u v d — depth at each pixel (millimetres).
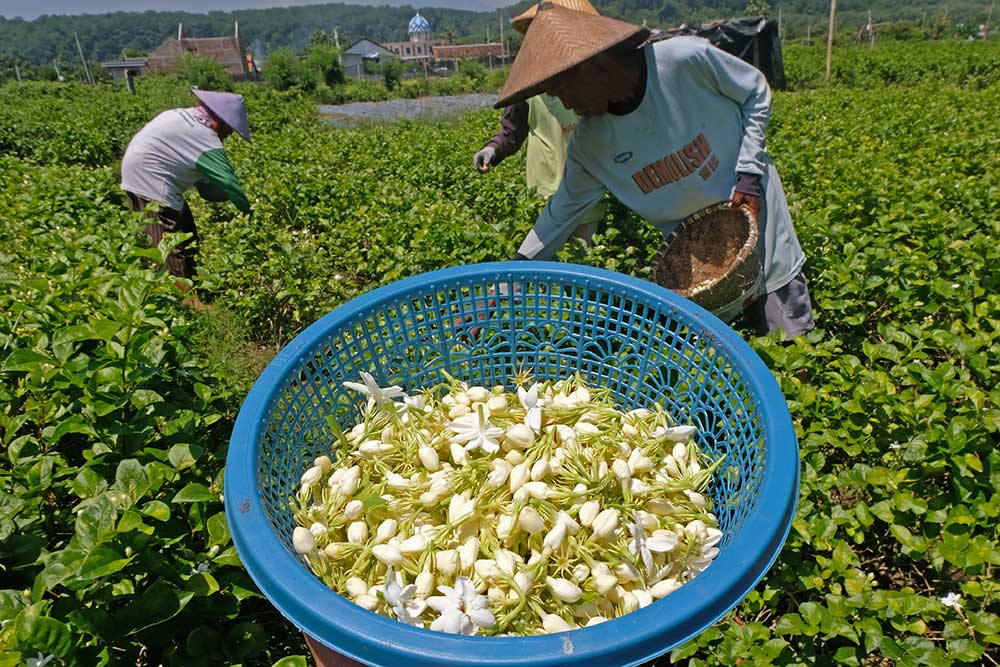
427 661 1403
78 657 2127
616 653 1414
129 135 18672
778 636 2484
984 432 2896
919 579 2941
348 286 5805
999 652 2648
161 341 3322
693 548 2043
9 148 15516
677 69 3312
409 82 49125
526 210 6391
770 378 2160
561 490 2125
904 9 179625
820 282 4488
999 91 16453
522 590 1845
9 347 3469
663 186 3648
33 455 2877
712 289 3301
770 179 3760
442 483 2191
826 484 2809
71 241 5871
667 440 2451
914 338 3887
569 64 2896
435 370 2881
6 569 2400
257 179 9188
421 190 8859
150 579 2391
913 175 7383
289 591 1553
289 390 2303
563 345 3152
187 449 2631
